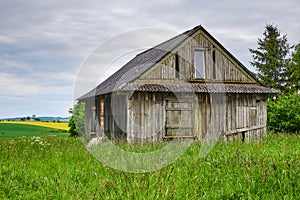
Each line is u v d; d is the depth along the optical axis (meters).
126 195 6.02
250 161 8.26
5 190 6.94
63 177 7.73
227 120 19.39
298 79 43.59
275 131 23.81
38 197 6.55
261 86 20.86
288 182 6.68
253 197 6.13
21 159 10.52
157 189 6.06
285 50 46.69
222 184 6.97
